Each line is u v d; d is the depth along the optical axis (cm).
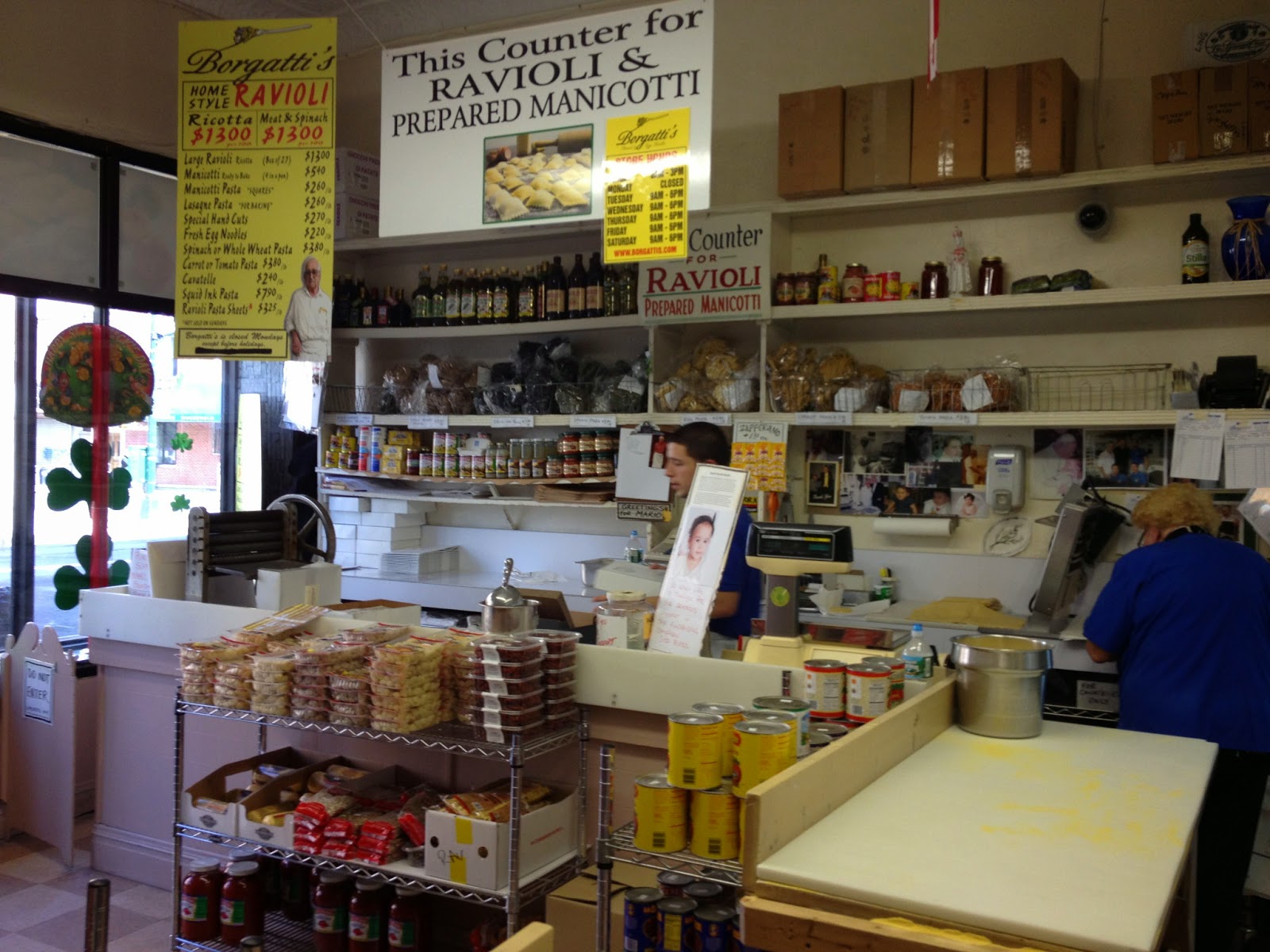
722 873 187
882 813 166
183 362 530
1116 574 310
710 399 455
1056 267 425
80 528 487
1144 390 410
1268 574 295
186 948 304
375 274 589
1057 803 172
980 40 436
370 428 546
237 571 357
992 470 426
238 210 359
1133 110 411
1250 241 370
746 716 199
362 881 294
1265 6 388
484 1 527
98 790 384
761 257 440
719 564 271
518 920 262
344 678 271
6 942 329
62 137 467
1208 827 288
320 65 354
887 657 235
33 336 466
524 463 507
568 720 278
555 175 339
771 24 477
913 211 450
